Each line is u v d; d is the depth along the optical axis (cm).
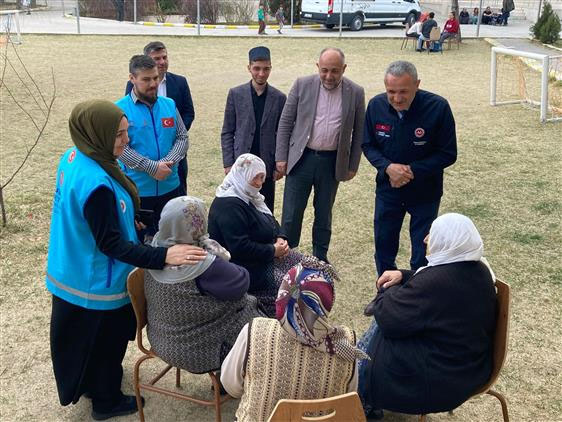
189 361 275
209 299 269
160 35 2142
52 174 702
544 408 326
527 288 455
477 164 768
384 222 423
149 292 275
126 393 336
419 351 257
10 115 980
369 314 277
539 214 603
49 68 1430
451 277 253
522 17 3334
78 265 281
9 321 402
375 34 2402
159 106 412
